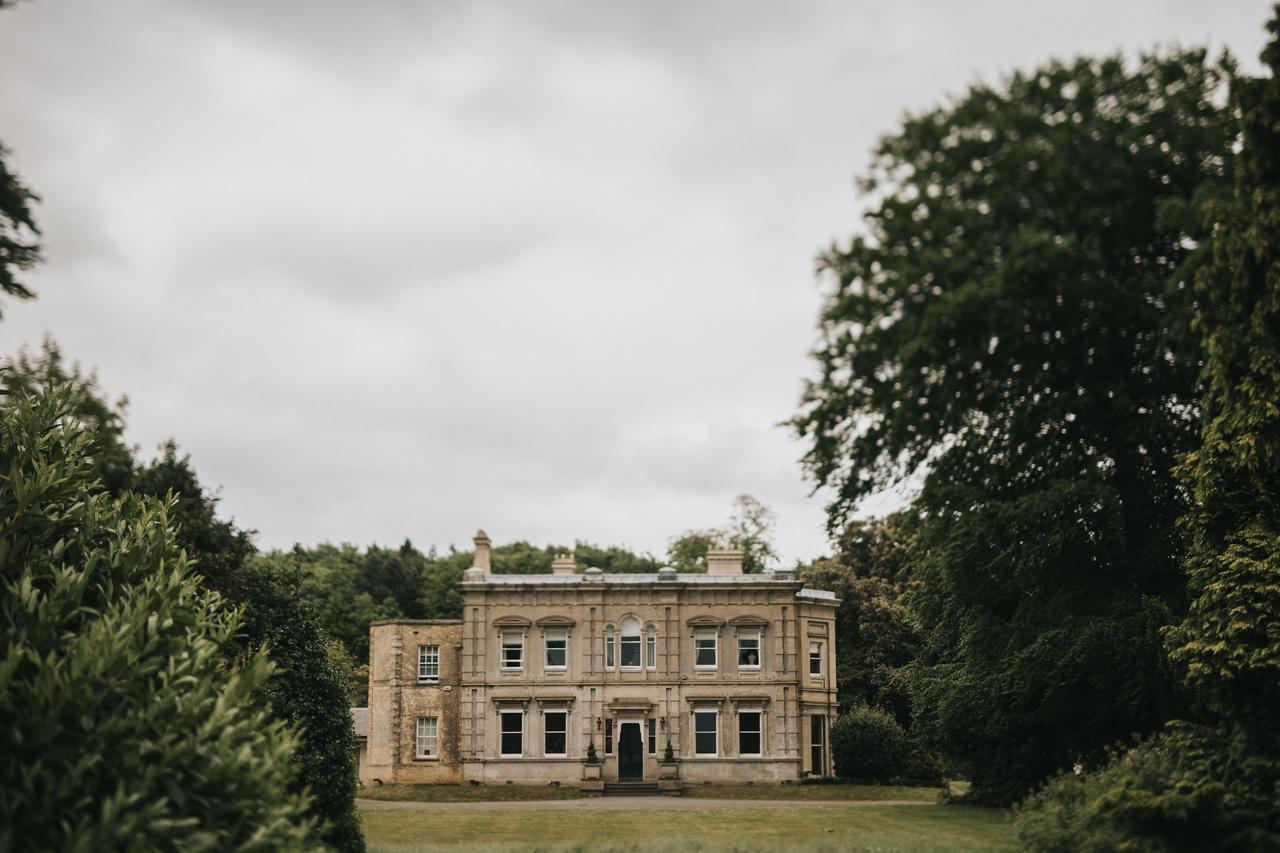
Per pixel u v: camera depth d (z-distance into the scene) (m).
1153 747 25.73
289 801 15.16
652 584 60.50
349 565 116.06
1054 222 28.94
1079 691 33.19
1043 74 29.62
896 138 30.58
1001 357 29.92
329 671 29.36
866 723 58.94
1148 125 28.88
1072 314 29.11
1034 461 32.59
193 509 42.88
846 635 72.38
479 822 39.53
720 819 39.59
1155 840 21.83
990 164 29.59
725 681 59.66
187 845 13.01
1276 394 24.84
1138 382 30.58
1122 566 32.81
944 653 44.38
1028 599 35.09
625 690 59.81
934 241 29.59
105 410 48.16
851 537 78.12
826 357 30.84
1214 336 25.94
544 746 59.56
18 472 16.14
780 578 60.97
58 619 15.17
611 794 56.66
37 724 13.23
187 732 14.11
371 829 37.06
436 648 61.69
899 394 30.11
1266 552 24.48
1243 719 24.11
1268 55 26.52
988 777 41.78
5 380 19.44
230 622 18.28
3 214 27.30
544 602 60.91
